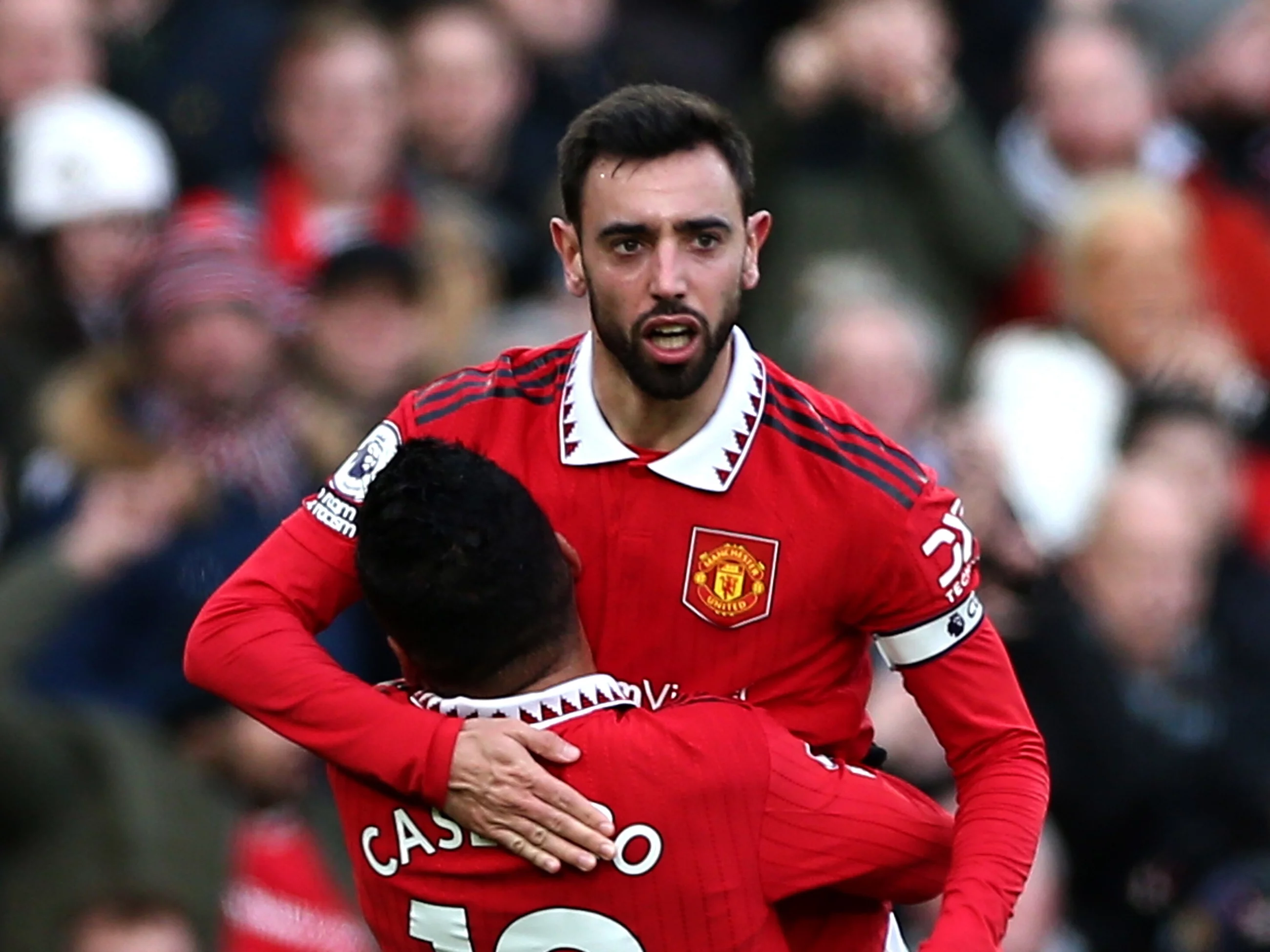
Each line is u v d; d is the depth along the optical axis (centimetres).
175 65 2381
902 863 1070
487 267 2252
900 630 1095
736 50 2647
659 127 1030
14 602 1792
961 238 2333
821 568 1077
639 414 1077
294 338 1977
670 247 1025
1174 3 2659
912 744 1725
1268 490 2244
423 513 1030
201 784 1781
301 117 2220
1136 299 2242
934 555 1084
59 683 1786
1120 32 2677
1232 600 2084
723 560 1077
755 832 1046
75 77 2314
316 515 1110
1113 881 1942
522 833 1027
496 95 2405
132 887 1697
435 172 2381
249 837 1778
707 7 2655
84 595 1805
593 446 1082
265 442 1878
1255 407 2292
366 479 1105
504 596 1030
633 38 2605
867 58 2314
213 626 1088
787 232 2309
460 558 1027
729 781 1040
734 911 1046
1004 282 2352
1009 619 1917
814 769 1062
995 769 1093
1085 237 2273
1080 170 2500
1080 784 1928
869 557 1078
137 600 1811
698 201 1026
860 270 2162
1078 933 1925
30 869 1711
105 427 1892
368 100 2225
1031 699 1938
